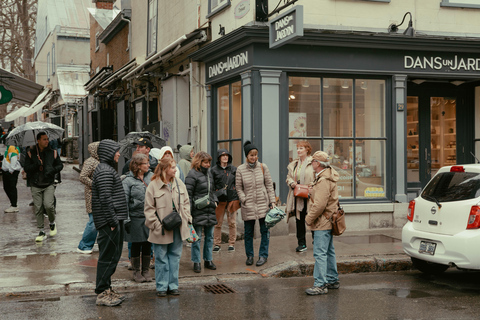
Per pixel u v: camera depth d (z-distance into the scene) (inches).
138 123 673.0
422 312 219.6
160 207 243.3
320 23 390.6
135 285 263.7
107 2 1013.2
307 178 327.9
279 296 247.6
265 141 383.9
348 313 218.7
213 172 334.0
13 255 323.6
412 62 413.1
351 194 410.0
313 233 257.8
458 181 268.2
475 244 247.0
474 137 466.6
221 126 450.6
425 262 291.3
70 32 1363.2
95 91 912.9
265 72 382.9
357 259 305.0
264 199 308.0
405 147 415.8
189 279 277.6
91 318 211.5
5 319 209.3
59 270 285.7
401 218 410.3
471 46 417.1
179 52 486.9
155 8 617.3
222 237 384.8
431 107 462.6
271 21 366.0
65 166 1050.1
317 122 402.6
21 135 367.9
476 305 230.2
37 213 369.1
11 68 1609.3
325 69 395.2
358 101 411.2
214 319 211.2
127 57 751.7
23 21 1566.2
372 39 394.0
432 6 418.3
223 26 432.1
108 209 226.5
